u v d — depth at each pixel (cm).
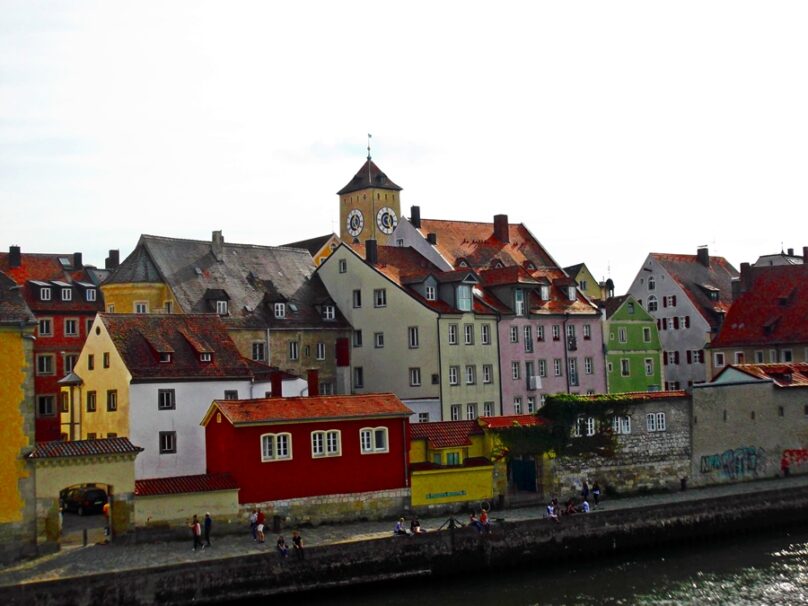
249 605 4709
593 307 9275
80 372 6869
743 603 4909
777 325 10050
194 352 6675
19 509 4894
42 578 4447
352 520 5866
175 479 5447
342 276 8625
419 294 8100
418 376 7975
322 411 5884
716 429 7462
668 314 11638
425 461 6362
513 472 6831
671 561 5866
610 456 6938
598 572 5603
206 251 8362
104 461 5147
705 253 12150
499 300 8562
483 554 5434
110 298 7950
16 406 4934
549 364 8744
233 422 5553
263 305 8162
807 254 11500
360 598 4997
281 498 5662
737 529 6488
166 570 4525
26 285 9156
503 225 9806
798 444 7844
